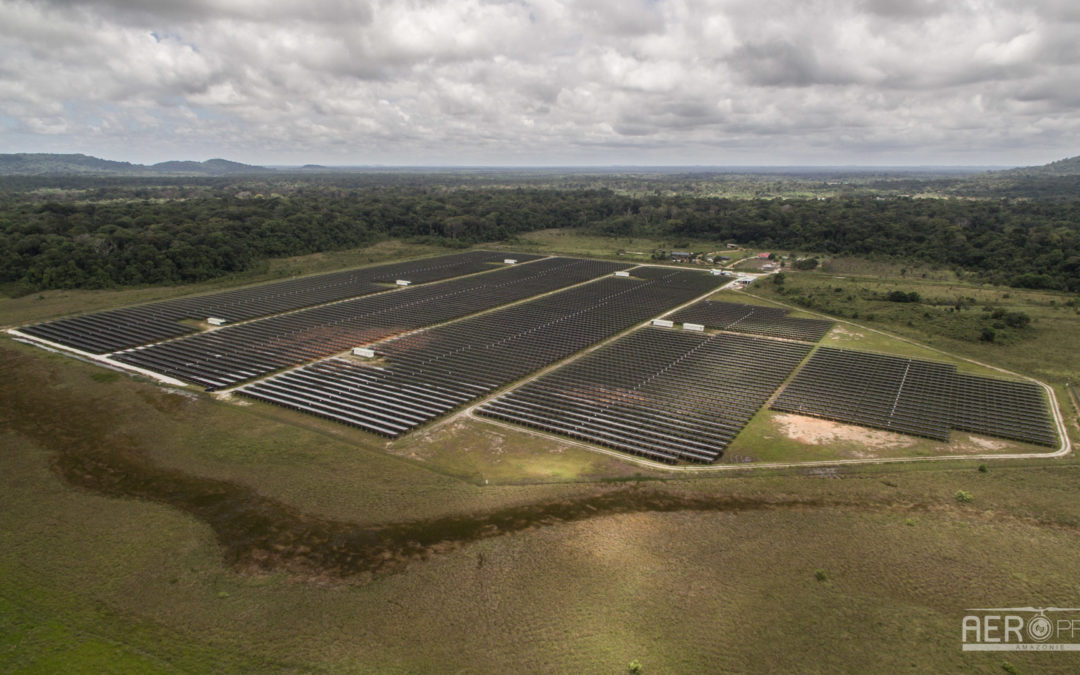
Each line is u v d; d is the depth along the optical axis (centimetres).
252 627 5328
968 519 6950
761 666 4922
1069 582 5822
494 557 6256
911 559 6212
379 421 9631
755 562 6194
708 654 5038
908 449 9006
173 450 8600
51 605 5562
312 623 5372
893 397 11000
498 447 8938
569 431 9438
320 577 5966
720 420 9981
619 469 8306
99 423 9419
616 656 5003
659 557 6269
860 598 5678
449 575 5981
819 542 6525
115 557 6241
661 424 9775
